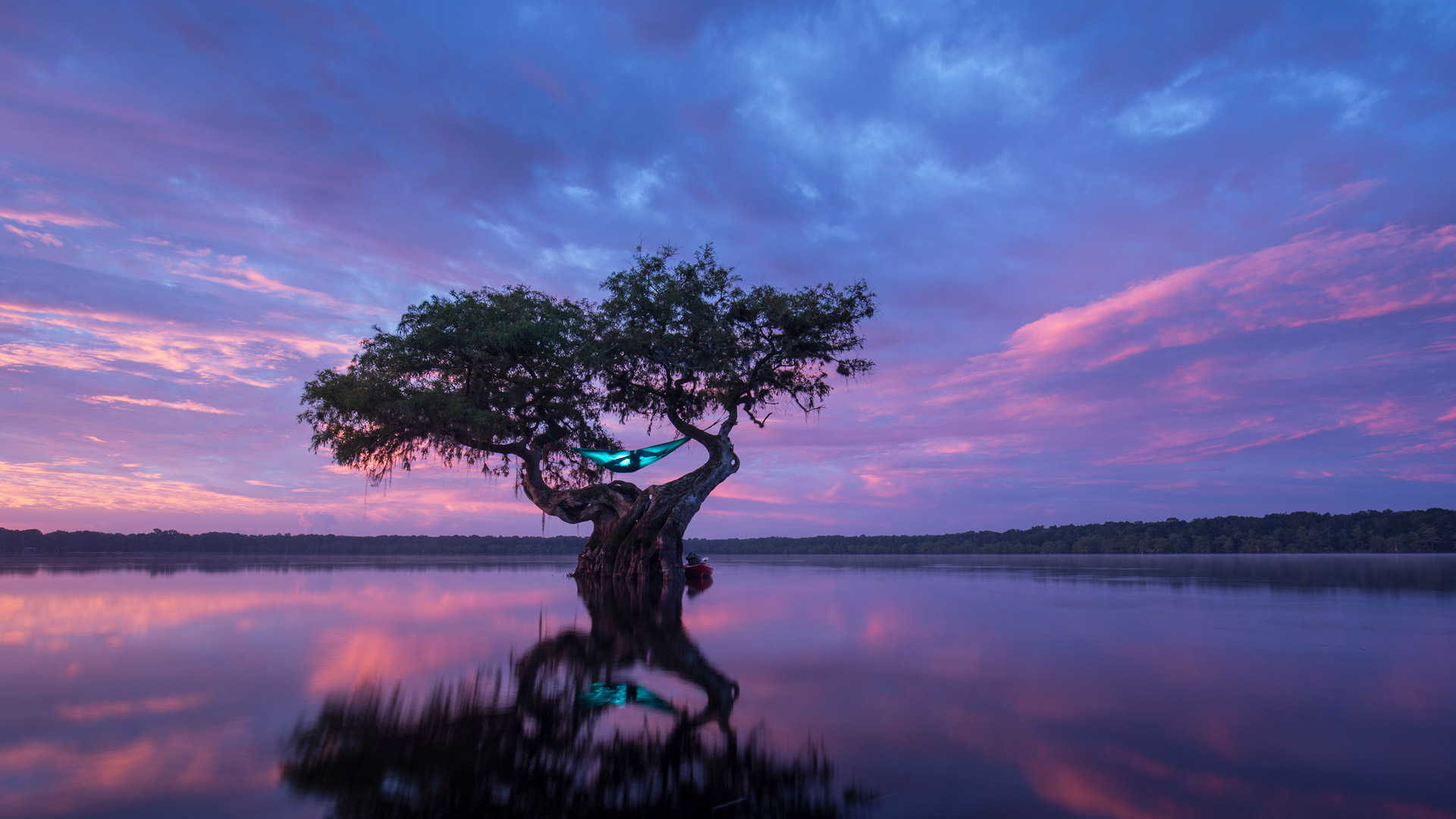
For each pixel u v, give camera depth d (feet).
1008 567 218.38
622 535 122.83
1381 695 33.65
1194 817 19.54
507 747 25.77
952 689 35.29
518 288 113.60
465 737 26.94
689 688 35.53
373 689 34.88
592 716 30.14
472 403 106.63
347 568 177.58
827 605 80.69
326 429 105.09
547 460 124.26
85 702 31.55
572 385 116.78
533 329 102.47
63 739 26.13
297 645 48.37
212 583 109.19
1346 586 112.47
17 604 74.69
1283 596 92.73
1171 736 27.02
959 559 365.61
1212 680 37.14
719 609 75.15
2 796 20.56
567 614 69.15
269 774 22.80
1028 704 32.07
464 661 42.73
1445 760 24.18
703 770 23.49
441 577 137.08
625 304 111.65
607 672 39.58
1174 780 22.39
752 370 122.42
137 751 24.81
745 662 42.75
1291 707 31.42
